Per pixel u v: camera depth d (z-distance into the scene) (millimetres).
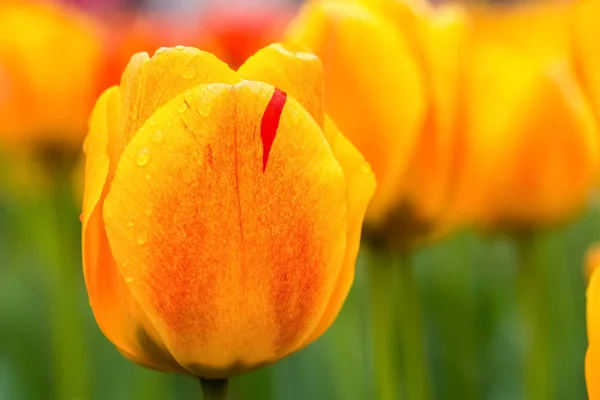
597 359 477
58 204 963
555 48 863
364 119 566
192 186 475
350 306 812
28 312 990
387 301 603
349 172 496
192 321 488
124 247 480
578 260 1123
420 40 577
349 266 497
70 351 842
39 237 1137
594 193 918
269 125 473
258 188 478
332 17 564
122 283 497
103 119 492
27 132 927
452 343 860
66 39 907
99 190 485
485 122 646
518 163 648
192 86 478
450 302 873
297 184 479
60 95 918
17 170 1166
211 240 479
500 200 655
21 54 903
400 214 585
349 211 496
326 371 880
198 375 500
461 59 582
